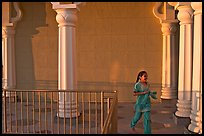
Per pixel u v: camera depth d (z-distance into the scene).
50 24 11.91
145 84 6.23
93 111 9.36
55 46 11.94
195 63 5.96
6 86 11.87
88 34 11.70
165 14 10.79
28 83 12.20
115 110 4.80
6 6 11.49
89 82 11.77
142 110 6.22
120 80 11.62
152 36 11.35
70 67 7.93
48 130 6.98
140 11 11.39
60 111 8.02
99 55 11.68
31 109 10.05
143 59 11.45
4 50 11.85
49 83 12.05
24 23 12.06
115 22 11.54
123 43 11.54
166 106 10.35
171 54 10.95
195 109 6.05
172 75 10.98
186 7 7.12
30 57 12.11
